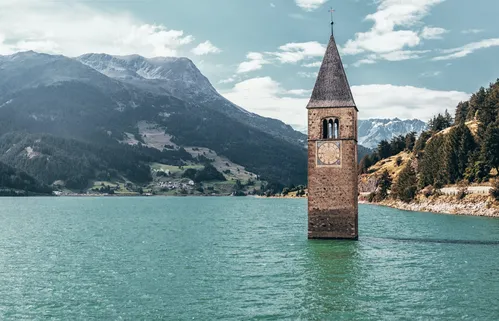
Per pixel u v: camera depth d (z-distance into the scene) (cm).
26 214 19275
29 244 8906
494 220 12556
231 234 10344
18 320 4200
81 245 8675
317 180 7644
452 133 18500
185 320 4112
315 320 4069
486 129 17488
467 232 9712
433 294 4778
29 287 5294
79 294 4981
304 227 12012
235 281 5397
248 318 4138
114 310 4422
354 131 7588
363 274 5594
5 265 6606
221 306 4472
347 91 7544
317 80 7712
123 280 5572
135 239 9581
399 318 4094
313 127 7600
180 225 13175
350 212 7575
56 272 6091
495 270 5809
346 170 7544
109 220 15575
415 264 6131
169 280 5525
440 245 7700
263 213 19250
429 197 18050
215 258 6944
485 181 16425
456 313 4209
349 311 4278
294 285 5150
